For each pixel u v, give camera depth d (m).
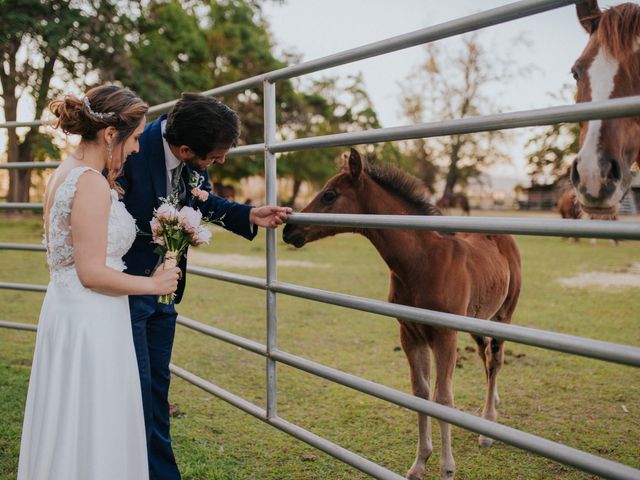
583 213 2.34
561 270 10.30
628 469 1.32
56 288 1.85
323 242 16.98
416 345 2.81
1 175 25.36
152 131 2.17
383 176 2.96
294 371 4.28
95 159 1.83
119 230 1.86
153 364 2.34
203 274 2.92
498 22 1.60
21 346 4.72
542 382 4.08
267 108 2.46
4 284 3.97
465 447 3.08
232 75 27.48
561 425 3.30
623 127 2.18
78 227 1.69
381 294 7.51
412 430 3.23
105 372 1.81
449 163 30.42
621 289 8.12
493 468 2.82
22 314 5.97
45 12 17.84
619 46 2.18
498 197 39.53
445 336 2.67
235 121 2.02
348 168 2.94
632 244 16.77
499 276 3.26
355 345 5.04
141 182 2.12
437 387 2.68
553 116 1.45
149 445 2.19
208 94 2.87
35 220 20.45
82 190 1.69
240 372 4.24
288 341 5.16
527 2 1.49
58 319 1.82
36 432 1.81
